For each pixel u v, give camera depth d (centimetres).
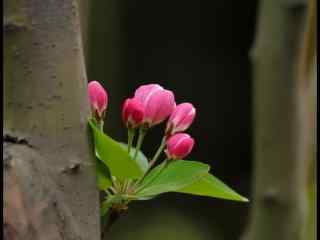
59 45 70
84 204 70
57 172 70
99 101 75
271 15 110
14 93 70
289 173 112
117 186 74
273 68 110
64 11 70
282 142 112
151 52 290
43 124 70
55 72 70
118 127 251
